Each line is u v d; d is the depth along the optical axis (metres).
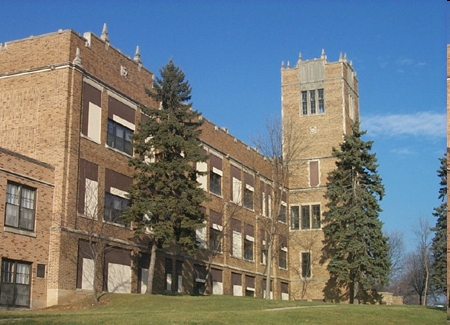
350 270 59.31
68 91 37.59
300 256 67.62
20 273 33.62
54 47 38.41
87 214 37.38
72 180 36.97
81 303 33.84
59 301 34.69
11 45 39.53
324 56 70.62
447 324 24.30
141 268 42.75
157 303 33.12
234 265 57.84
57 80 37.84
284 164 58.62
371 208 59.69
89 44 39.97
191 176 40.84
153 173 39.69
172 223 38.44
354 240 58.34
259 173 65.06
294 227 68.56
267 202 66.31
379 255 58.59
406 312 30.50
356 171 61.41
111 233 39.72
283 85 71.75
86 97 39.22
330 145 68.38
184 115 41.12
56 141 36.91
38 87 38.19
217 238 55.25
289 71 71.81
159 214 38.22
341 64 69.75
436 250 58.97
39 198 35.19
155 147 39.28
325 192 67.50
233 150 60.25
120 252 40.56
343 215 60.31
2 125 38.41
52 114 37.41
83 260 37.06
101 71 40.94
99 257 38.25
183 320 24.14
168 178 39.50
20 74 38.78
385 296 63.41
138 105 44.38
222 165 57.91
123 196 41.59
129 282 41.16
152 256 39.81
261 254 63.34
